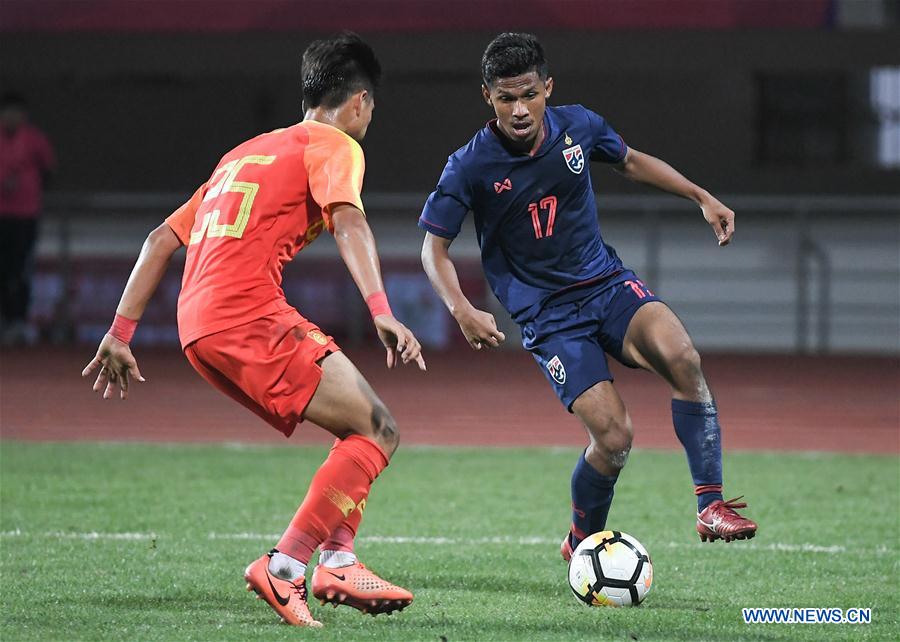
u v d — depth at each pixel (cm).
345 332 6775
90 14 7006
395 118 7381
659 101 7338
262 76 7450
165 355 6444
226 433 4216
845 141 7356
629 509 2888
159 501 2944
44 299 6775
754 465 3544
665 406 4875
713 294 6925
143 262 1872
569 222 2119
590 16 6856
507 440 4109
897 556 2377
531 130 2022
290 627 1745
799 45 6812
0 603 1914
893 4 7075
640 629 1781
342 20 6931
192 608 1892
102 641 1667
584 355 2066
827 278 6812
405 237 6962
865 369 6131
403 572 2217
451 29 6881
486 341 2022
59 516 2741
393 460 3619
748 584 2133
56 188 7531
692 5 6825
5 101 6200
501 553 2395
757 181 7306
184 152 7525
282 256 1802
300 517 1755
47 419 4475
